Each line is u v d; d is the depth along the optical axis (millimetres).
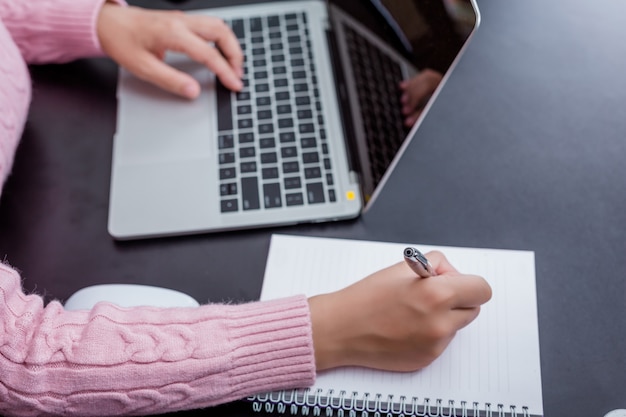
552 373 649
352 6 777
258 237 736
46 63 862
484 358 655
